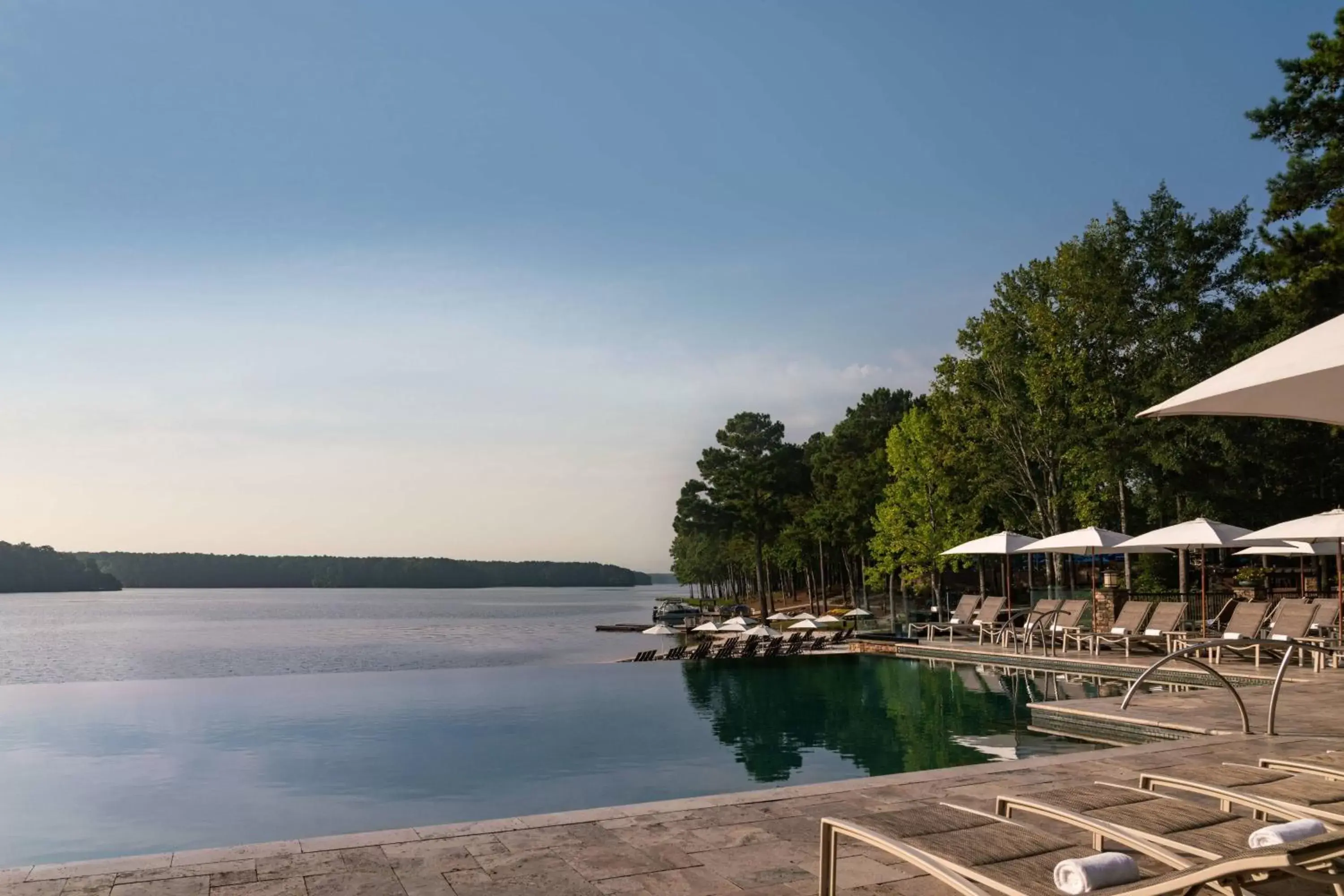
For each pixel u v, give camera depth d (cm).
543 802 947
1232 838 394
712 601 10700
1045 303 3125
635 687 1884
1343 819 427
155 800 967
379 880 495
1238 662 1686
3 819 895
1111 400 2931
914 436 3700
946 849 380
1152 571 3353
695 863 526
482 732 1362
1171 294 2920
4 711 1562
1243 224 2939
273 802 956
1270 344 2553
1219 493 2806
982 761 1068
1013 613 2358
